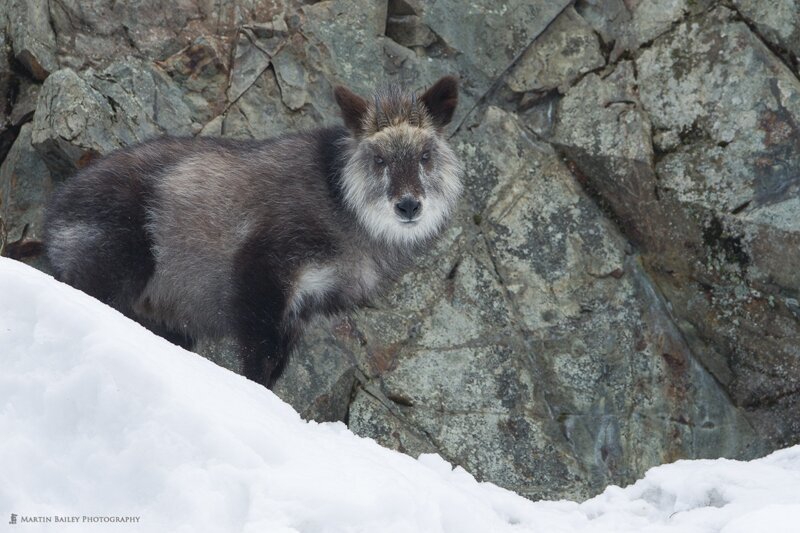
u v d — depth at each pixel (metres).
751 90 21.14
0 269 9.60
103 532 8.09
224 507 8.41
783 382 21.38
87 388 8.84
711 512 11.20
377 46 21.31
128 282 16.73
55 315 9.20
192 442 8.77
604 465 20.98
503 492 12.81
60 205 16.73
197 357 10.98
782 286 21.00
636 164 21.39
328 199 16.33
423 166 16.23
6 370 8.95
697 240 21.38
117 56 20.31
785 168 20.94
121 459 8.56
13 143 20.61
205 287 16.80
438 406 20.72
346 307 16.95
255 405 10.20
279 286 16.14
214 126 20.52
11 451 8.36
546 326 21.39
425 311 21.11
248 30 20.89
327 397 20.02
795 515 9.62
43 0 20.23
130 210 16.58
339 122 20.81
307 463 9.12
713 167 21.19
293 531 8.19
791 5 21.23
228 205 16.47
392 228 16.23
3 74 20.45
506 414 20.89
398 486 9.11
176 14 20.70
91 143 19.44
